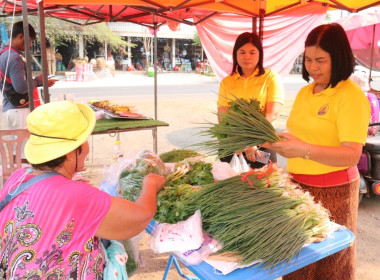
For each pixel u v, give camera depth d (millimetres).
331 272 2094
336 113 1894
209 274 1414
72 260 1342
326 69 1883
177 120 9969
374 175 4180
